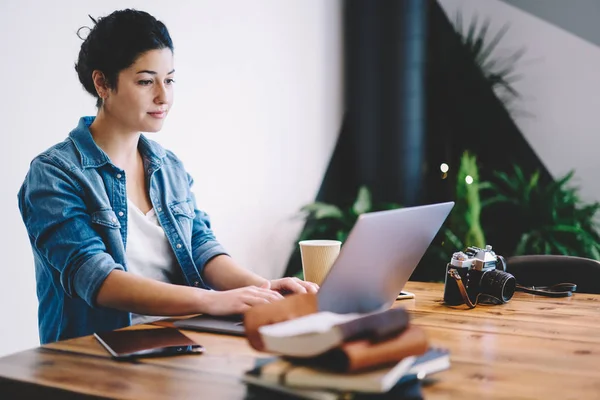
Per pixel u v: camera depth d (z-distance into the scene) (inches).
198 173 104.8
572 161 139.9
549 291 65.5
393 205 136.1
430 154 147.2
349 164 146.3
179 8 100.0
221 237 110.6
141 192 66.4
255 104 118.0
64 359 41.4
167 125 98.1
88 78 62.4
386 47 138.6
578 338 46.2
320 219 136.8
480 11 145.4
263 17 119.2
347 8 145.6
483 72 145.9
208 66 106.2
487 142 146.1
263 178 120.9
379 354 31.4
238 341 45.9
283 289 58.0
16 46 78.0
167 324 51.4
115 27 59.2
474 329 49.2
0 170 76.9
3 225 77.6
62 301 60.5
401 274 49.3
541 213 134.0
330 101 140.9
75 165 60.4
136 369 39.1
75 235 56.2
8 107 77.4
